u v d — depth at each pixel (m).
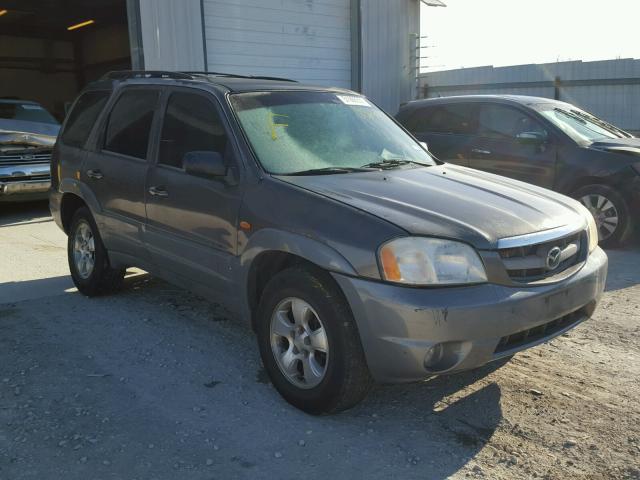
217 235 3.95
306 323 3.40
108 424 3.34
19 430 3.27
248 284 3.77
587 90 13.91
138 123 4.87
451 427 3.35
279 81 4.89
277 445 3.16
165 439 3.20
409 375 3.10
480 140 8.12
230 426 3.34
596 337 4.59
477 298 3.07
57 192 5.80
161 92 4.74
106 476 2.88
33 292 5.70
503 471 2.95
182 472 2.92
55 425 3.32
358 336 3.21
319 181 3.74
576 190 7.38
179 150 4.39
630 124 13.53
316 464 3.00
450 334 3.03
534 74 14.55
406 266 3.06
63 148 5.79
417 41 15.80
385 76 15.29
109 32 25.12
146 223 4.62
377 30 14.88
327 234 3.26
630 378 3.92
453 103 8.56
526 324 3.20
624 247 7.36
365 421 3.40
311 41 13.80
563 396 3.69
